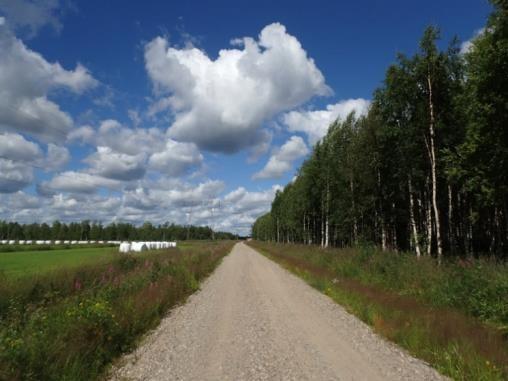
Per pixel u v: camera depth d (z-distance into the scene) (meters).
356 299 12.70
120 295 11.98
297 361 6.88
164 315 11.62
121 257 21.52
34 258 38.00
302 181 47.53
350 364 6.70
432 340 7.58
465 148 19.12
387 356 7.16
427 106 21.75
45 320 7.60
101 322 7.81
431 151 21.23
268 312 11.64
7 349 5.60
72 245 89.25
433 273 13.07
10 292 10.20
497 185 18.47
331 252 27.11
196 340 8.52
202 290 17.09
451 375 6.07
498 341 7.37
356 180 32.38
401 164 25.64
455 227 31.30
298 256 33.66
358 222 36.97
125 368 6.68
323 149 40.44
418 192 28.72
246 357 7.17
